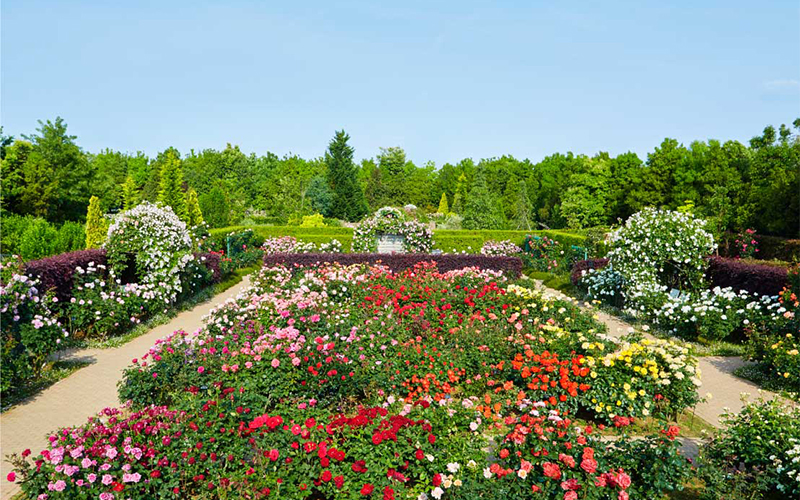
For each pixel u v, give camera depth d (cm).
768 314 920
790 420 462
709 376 771
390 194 5112
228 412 441
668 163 3325
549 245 1922
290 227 2388
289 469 386
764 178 2448
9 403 637
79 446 380
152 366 600
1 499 425
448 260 1568
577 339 652
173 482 382
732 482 407
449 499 377
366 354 637
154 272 1096
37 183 2922
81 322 870
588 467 360
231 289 1482
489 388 631
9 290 670
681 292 1080
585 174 3912
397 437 409
